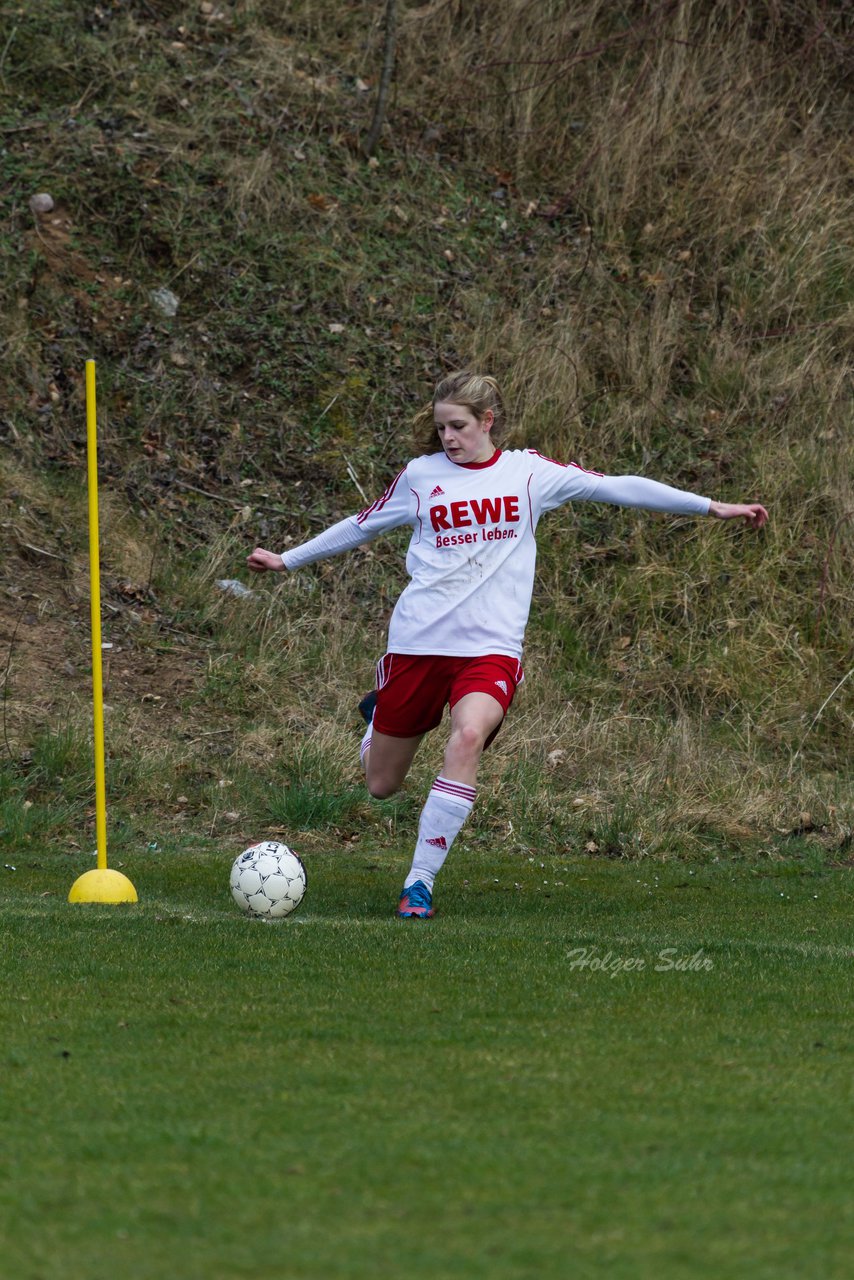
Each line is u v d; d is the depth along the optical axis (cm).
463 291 4428
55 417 3922
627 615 3744
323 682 3416
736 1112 1055
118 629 3438
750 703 3528
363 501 3941
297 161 4625
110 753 3008
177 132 4538
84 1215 831
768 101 5138
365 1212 835
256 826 2830
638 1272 747
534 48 5084
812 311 4516
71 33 4728
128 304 4178
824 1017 1392
